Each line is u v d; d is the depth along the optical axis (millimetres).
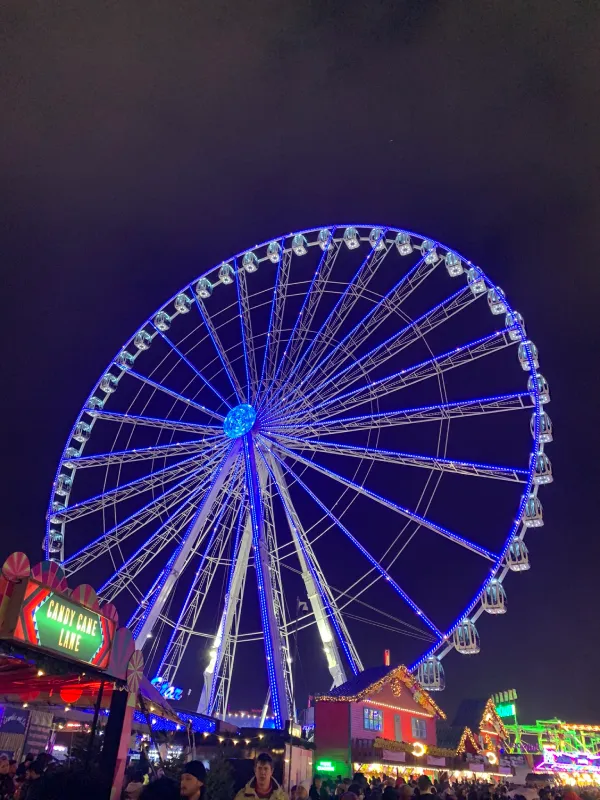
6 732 23328
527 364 31891
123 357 37812
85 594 10836
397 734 32062
